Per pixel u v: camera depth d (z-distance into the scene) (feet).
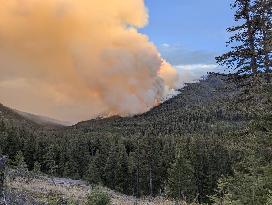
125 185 294.66
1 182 31.42
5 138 323.57
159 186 287.07
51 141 411.95
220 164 241.96
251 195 35.65
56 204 45.47
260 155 40.37
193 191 190.49
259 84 47.11
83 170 339.77
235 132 49.16
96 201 46.68
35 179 110.63
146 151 292.40
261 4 55.47
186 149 257.55
